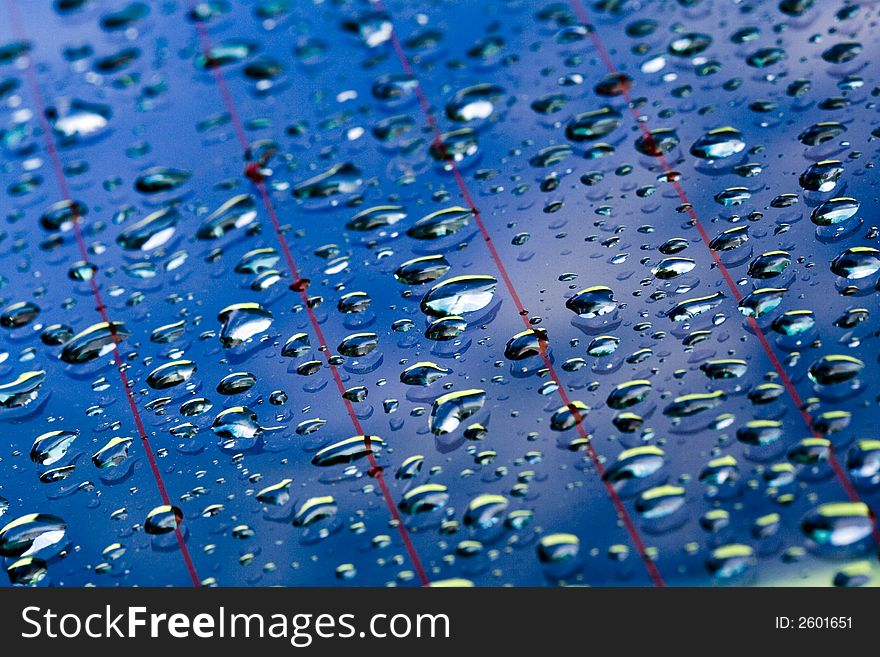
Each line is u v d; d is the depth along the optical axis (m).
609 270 0.37
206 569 0.35
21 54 0.44
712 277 0.37
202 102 0.42
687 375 0.36
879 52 0.40
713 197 0.38
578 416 0.36
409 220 0.39
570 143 0.40
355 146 0.40
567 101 0.40
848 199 0.37
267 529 0.35
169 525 0.35
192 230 0.39
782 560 0.34
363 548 0.35
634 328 0.36
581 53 0.41
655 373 0.36
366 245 0.39
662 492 0.35
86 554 0.35
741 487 0.34
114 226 0.40
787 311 0.36
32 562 0.35
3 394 0.37
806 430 0.35
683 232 0.38
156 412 0.37
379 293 0.38
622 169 0.39
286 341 0.37
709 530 0.34
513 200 0.39
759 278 0.37
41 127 0.42
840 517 0.34
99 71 0.43
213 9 0.44
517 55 0.42
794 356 0.36
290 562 0.35
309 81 0.42
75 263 0.39
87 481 0.36
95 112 0.42
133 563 0.35
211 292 0.38
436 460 0.35
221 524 0.35
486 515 0.35
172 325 0.38
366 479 0.35
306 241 0.39
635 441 0.35
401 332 0.37
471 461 0.35
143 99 0.42
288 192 0.40
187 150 0.41
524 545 0.34
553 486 0.35
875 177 0.37
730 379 0.36
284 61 0.42
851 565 0.34
